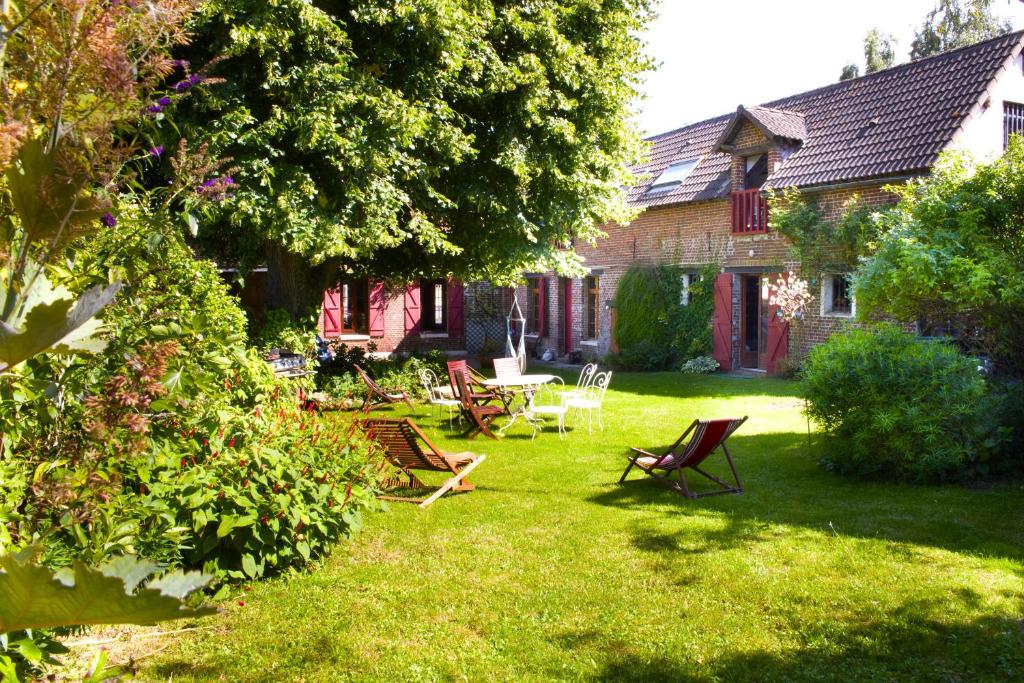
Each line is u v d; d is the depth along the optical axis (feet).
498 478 26.89
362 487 19.31
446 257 47.88
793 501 23.16
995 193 26.73
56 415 8.89
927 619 14.38
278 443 18.04
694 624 14.51
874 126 50.98
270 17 30.50
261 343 42.29
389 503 23.57
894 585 16.08
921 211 28.48
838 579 16.53
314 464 18.43
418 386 50.47
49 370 9.21
